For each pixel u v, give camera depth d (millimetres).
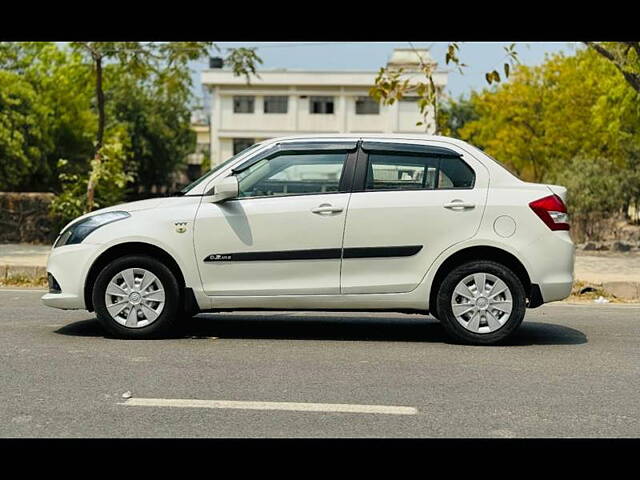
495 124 34125
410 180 7133
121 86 44281
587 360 6594
